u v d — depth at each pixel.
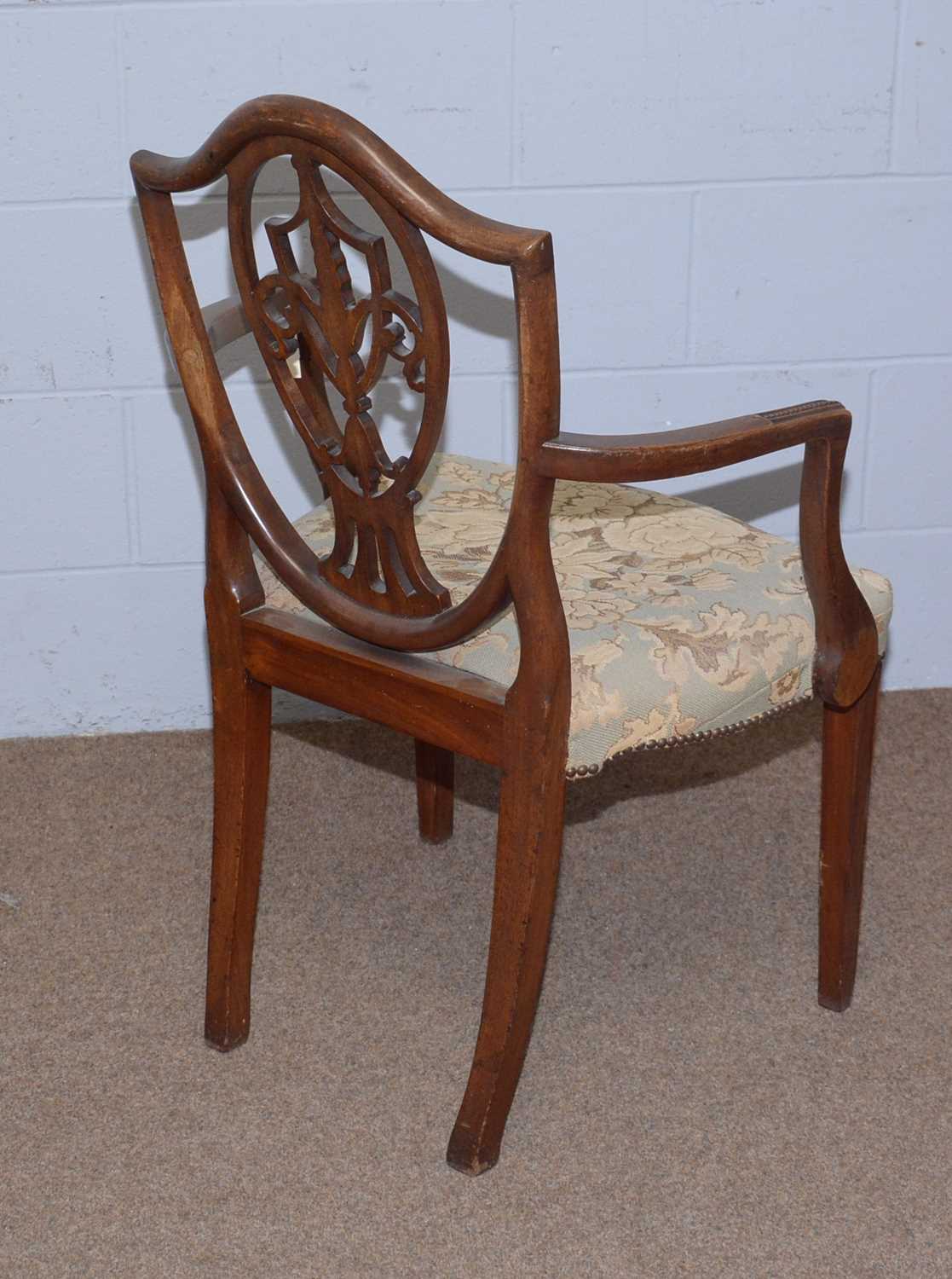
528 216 1.91
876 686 1.47
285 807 1.96
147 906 1.76
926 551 2.15
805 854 1.86
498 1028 1.33
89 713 2.13
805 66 1.87
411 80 1.84
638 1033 1.56
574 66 1.84
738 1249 1.31
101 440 1.98
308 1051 1.54
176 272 1.27
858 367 2.04
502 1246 1.31
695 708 1.30
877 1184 1.37
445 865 1.84
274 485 2.02
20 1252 1.30
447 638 1.23
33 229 1.87
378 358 1.13
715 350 2.01
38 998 1.61
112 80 1.81
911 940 1.70
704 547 1.46
